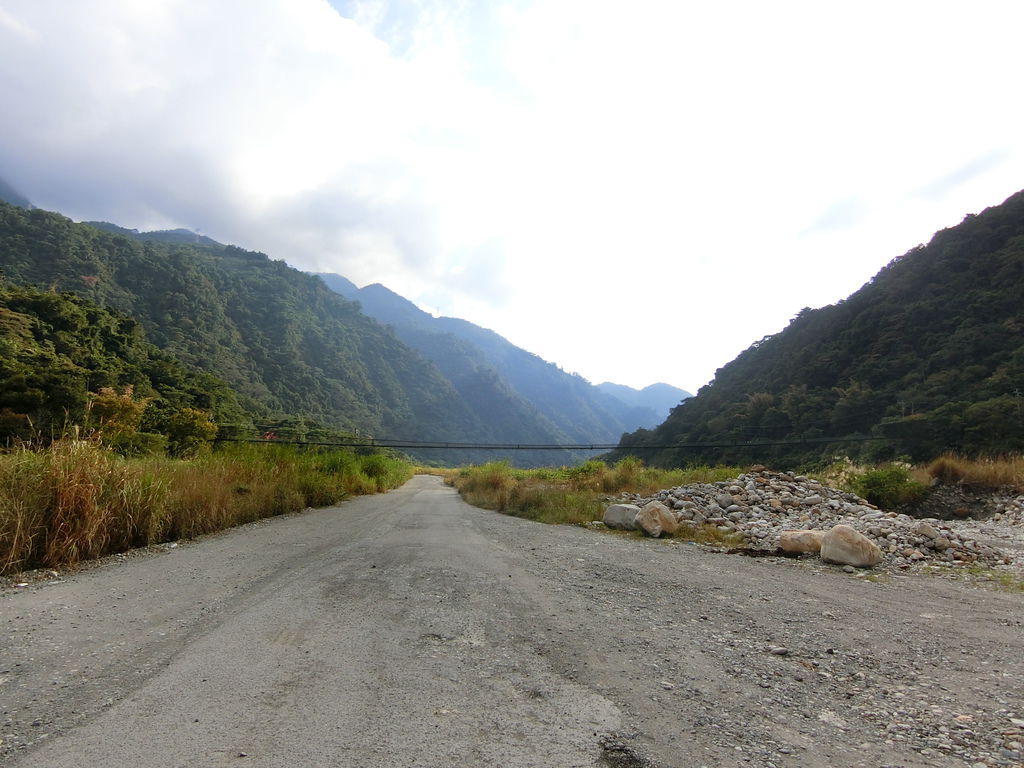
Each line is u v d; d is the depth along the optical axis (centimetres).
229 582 482
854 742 226
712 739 225
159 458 1038
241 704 242
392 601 429
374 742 211
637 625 391
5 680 263
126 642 323
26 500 544
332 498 1416
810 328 6469
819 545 752
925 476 1395
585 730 229
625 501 1313
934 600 509
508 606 429
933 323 4591
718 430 5359
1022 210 4944
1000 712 259
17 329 3959
